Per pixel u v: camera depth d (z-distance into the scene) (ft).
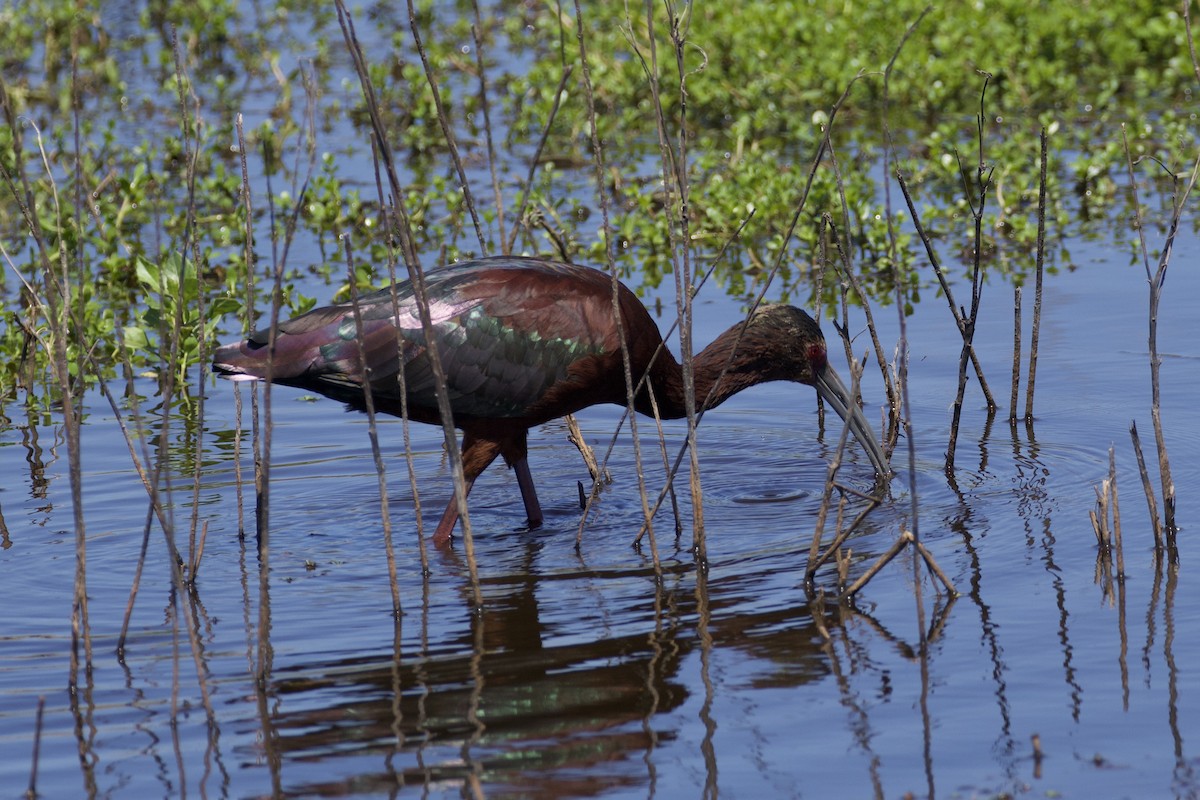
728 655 27.73
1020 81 75.10
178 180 70.44
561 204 62.80
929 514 35.29
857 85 75.31
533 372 35.68
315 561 34.06
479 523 36.99
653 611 30.09
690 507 37.32
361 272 52.70
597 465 40.63
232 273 53.21
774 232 59.98
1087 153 65.98
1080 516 34.12
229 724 25.64
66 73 86.53
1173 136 65.72
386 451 42.22
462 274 35.83
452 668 27.58
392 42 89.51
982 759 23.62
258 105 80.33
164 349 33.60
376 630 29.60
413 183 67.67
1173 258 54.24
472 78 83.15
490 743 24.70
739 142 65.92
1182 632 27.66
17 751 24.86
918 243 57.82
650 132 76.02
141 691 27.04
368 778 23.72
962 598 29.86
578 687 26.61
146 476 34.12
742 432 43.01
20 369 46.73
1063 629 28.07
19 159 28.22
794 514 36.27
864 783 23.12
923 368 46.01
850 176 62.44
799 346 38.19
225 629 29.89
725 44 79.25
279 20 97.30
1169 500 31.27
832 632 28.58
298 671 27.63
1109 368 44.57
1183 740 23.91
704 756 24.07
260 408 45.57
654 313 50.65
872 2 81.82
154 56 91.09
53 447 42.01
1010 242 57.72
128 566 33.60
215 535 35.78
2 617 30.68
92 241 58.34
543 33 89.25
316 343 34.99
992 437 40.45
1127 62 79.41
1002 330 48.52
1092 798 22.41
